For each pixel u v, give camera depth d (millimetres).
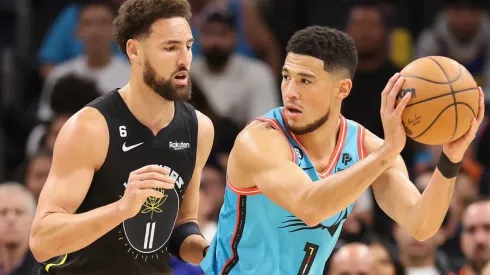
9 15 25609
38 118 22953
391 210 10883
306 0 25031
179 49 10516
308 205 9742
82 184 10602
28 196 17000
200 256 11727
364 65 22266
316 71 10250
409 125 9805
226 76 22203
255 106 22188
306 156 10609
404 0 26281
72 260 11195
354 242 17203
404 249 17625
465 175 20344
